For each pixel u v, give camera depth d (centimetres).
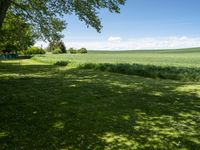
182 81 2488
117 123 1041
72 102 1405
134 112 1221
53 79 2438
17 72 3072
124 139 862
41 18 1625
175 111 1255
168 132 944
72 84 2109
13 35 2100
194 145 823
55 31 1769
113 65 3616
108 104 1377
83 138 862
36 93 1655
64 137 867
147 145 814
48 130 935
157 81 2444
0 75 2708
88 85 2067
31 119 1067
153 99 1539
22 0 1547
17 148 766
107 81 2364
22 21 1827
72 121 1052
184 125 1032
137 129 970
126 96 1620
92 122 1045
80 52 15250
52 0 1459
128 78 2656
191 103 1444
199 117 1153
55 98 1504
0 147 771
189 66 3928
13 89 1802
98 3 1405
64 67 3994
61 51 13012
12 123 1008
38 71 3259
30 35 1952
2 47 4000
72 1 1402
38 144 801
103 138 866
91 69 3672
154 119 1109
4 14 1079
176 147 803
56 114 1154
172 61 6100
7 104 1329
